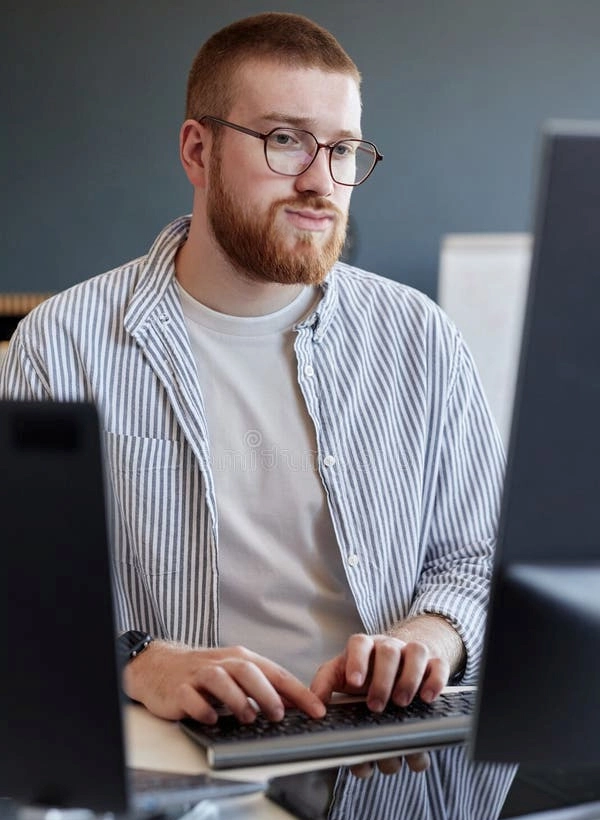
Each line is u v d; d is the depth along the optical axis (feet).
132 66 12.65
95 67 12.58
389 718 3.77
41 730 2.65
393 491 5.18
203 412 5.00
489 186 14.02
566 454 2.69
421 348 5.33
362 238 13.76
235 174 4.76
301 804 3.18
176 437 4.99
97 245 12.85
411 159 13.76
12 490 2.52
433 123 13.75
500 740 2.84
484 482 5.44
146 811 3.09
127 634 4.35
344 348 5.23
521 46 13.85
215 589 4.92
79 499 2.50
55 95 12.54
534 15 13.83
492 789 3.31
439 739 3.70
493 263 10.90
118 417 5.00
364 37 13.41
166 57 12.71
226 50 4.84
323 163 4.73
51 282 12.80
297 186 4.72
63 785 2.68
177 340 5.02
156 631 5.00
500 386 10.99
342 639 5.04
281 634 4.97
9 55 12.39
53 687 2.62
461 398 5.43
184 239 5.25
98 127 12.67
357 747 3.61
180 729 3.84
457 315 10.94
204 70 4.95
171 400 4.98
